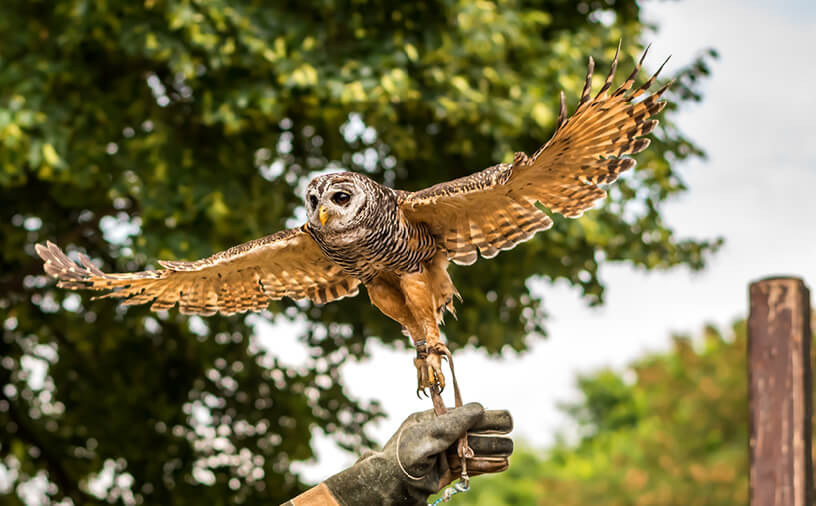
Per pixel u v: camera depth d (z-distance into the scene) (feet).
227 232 27.14
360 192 11.58
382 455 12.75
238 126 26.63
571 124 11.18
